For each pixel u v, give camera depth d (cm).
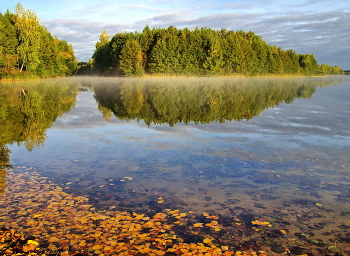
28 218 352
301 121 998
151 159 605
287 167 543
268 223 345
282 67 8175
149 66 6366
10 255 278
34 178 495
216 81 4856
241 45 6950
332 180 478
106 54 7275
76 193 433
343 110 1243
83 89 2927
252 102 1622
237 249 292
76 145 723
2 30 4141
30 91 2433
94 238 309
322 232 326
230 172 523
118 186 461
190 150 667
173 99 1847
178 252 285
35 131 897
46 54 5331
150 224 341
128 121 1068
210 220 352
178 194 431
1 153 653
